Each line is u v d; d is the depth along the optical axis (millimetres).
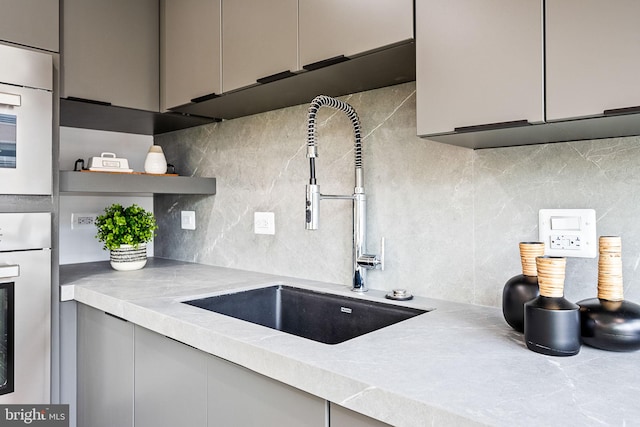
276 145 1887
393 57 1236
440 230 1394
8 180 1488
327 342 1536
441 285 1395
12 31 1544
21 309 1521
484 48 983
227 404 1062
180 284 1682
